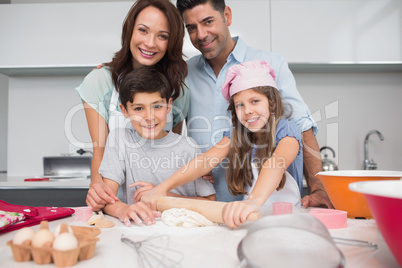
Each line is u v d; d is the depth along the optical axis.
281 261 0.44
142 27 1.12
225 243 0.63
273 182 0.96
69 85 2.78
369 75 2.72
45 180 2.26
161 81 1.15
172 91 1.25
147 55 1.16
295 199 1.15
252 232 0.48
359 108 2.72
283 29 2.34
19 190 2.20
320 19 2.34
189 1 1.20
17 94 2.77
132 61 1.26
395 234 0.44
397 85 2.71
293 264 0.44
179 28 1.16
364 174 0.90
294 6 2.34
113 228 0.78
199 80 1.45
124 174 1.25
